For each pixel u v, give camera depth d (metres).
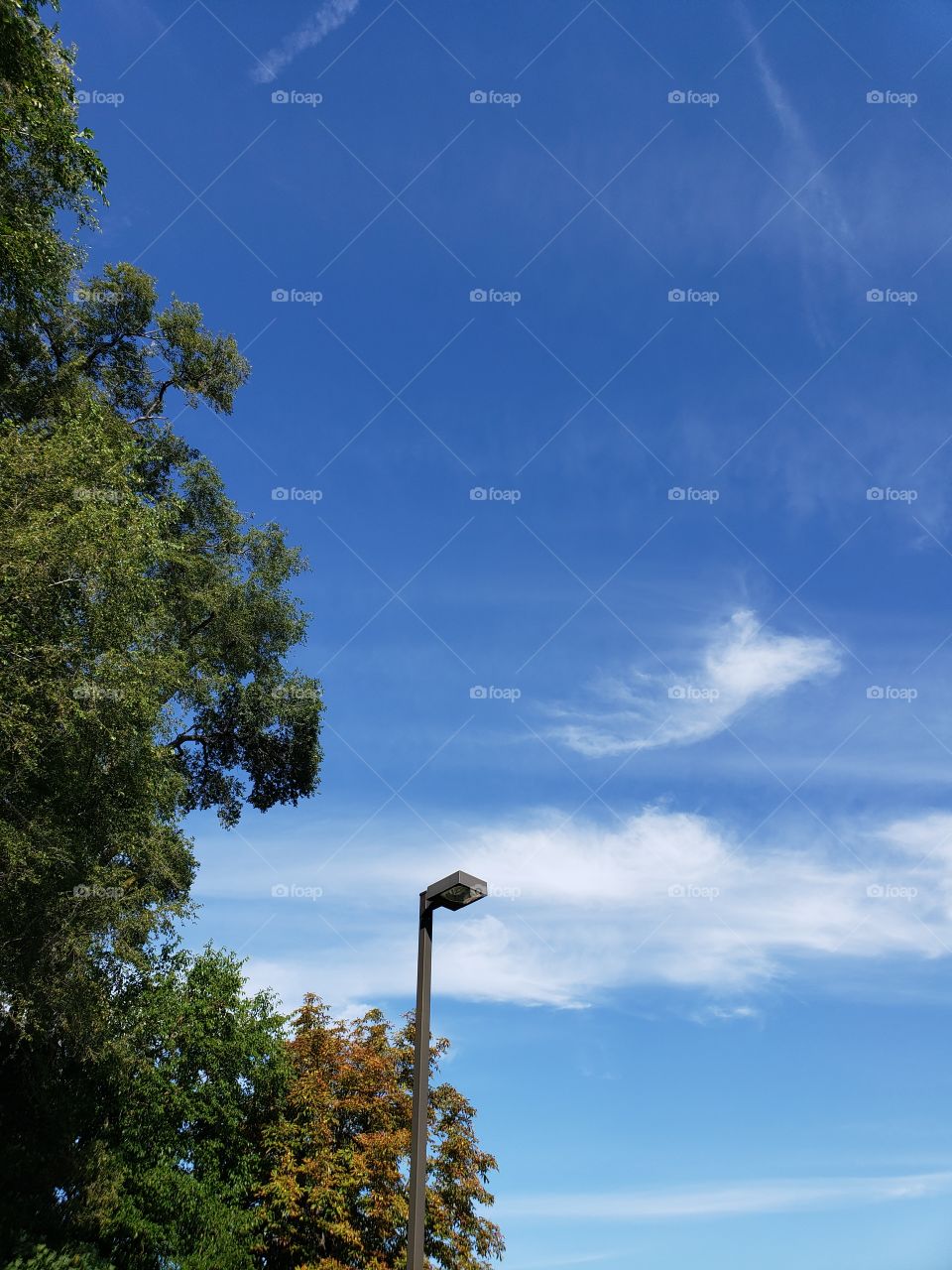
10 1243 15.30
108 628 14.70
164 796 19.20
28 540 13.34
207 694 26.66
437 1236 21.42
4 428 15.70
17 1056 18.16
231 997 20.89
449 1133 23.17
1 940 14.31
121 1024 18.56
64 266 21.53
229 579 27.75
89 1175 17.58
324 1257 19.86
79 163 17.31
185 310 28.22
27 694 13.49
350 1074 22.58
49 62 16.02
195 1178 18.81
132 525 16.00
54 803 15.05
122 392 27.52
